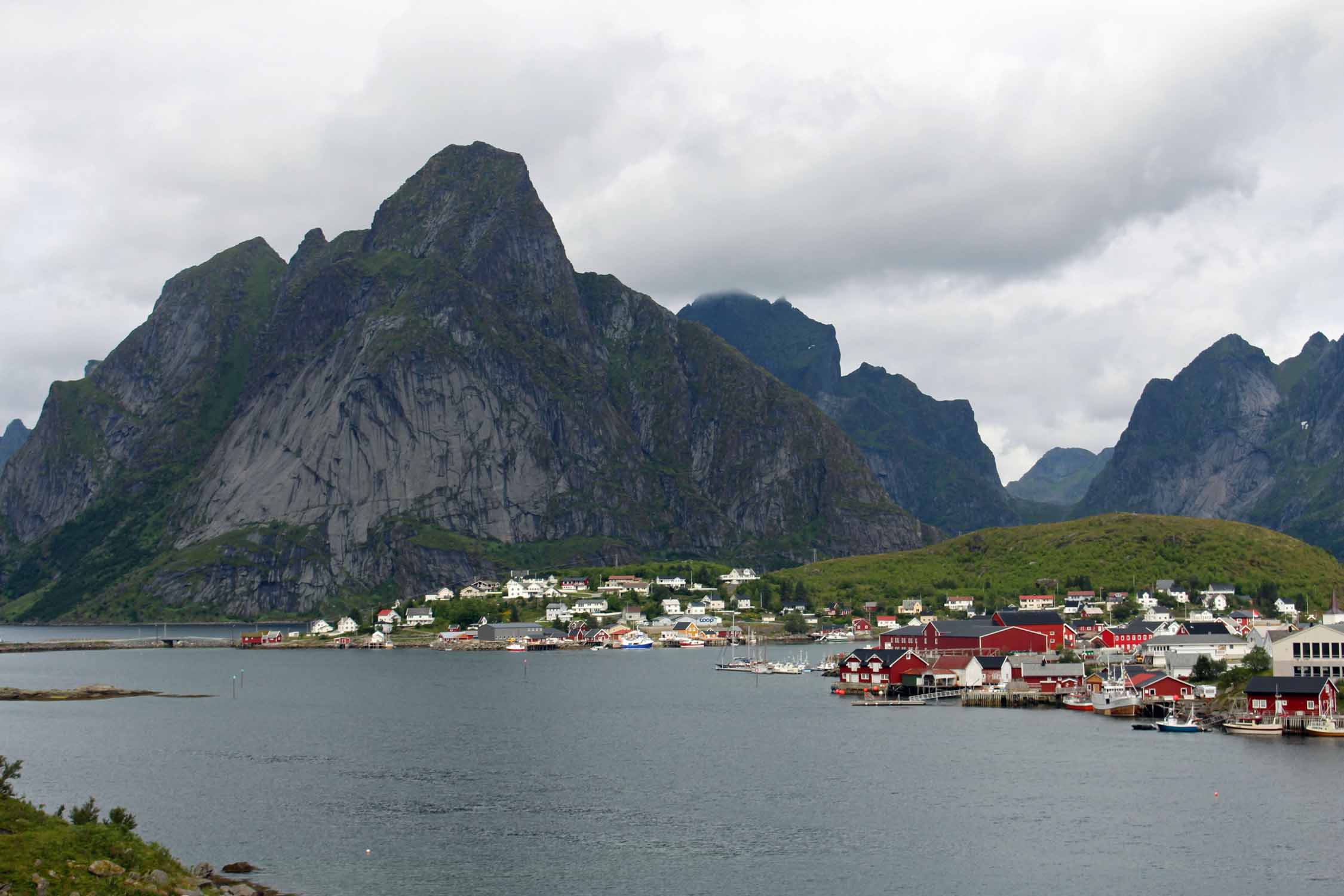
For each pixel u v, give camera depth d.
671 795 146.62
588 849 122.50
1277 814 134.38
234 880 109.38
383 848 122.88
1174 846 122.50
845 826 131.25
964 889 110.12
